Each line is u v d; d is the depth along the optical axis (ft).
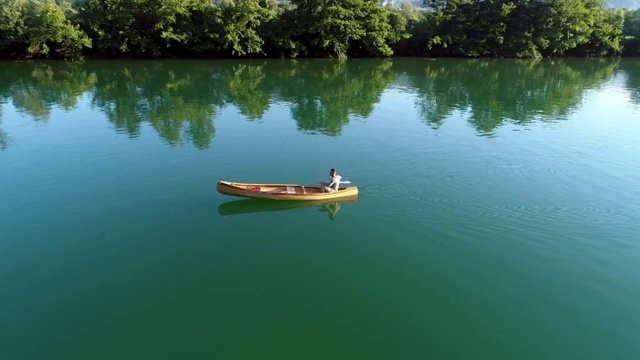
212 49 218.59
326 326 39.40
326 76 171.53
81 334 38.24
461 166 73.20
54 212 57.31
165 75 165.99
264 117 104.63
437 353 36.65
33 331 38.45
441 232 53.62
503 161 75.72
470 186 65.51
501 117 108.06
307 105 118.32
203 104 117.70
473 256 49.16
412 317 40.47
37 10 193.77
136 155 77.05
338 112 110.63
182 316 40.40
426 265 47.75
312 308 41.50
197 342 37.58
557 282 45.03
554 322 39.93
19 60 193.36
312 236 53.11
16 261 47.47
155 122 98.78
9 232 52.65
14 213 56.80
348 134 90.84
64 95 126.21
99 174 68.85
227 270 46.80
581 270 46.75
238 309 41.32
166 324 39.45
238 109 112.47
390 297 43.01
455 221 55.93
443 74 184.96
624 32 298.35
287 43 220.84
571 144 85.97
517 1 249.96
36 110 108.06
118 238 51.93
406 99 129.18
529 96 137.59
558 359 36.11
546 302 42.32
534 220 56.18
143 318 40.11
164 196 62.03
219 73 173.58
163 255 49.11
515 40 253.24
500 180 67.87
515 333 38.70
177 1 202.39
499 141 87.20
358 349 37.01
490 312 41.11
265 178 68.54
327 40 223.71
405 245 51.29
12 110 107.76
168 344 37.35
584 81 172.45
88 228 53.83
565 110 117.50
